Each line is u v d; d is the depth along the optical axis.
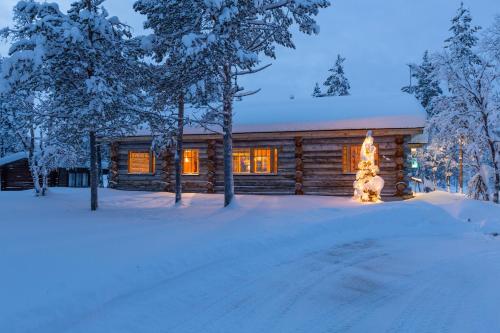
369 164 16.42
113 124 14.48
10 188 31.41
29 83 12.90
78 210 14.34
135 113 14.41
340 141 19.05
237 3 13.05
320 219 12.00
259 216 12.61
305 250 9.11
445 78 19.11
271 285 6.49
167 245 8.18
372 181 16.08
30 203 16.20
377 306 5.64
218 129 19.94
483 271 7.58
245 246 8.68
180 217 12.57
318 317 5.19
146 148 22.06
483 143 18.66
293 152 19.70
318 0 13.73
